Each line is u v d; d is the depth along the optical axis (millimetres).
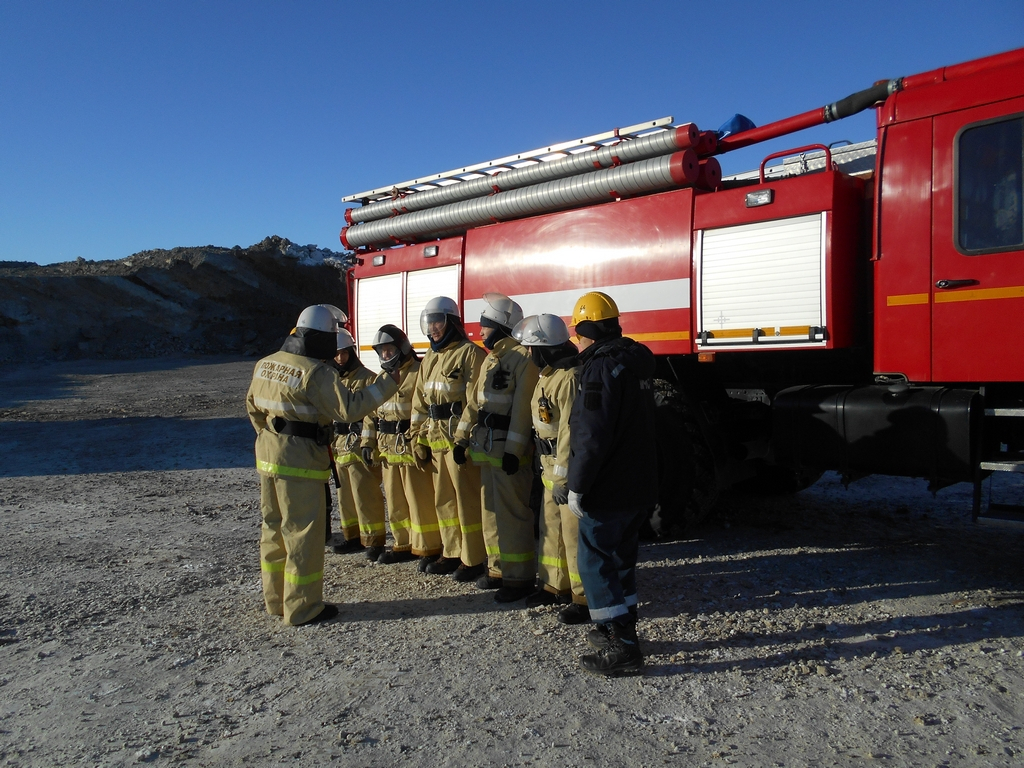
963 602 4484
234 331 38562
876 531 6254
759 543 6020
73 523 7285
